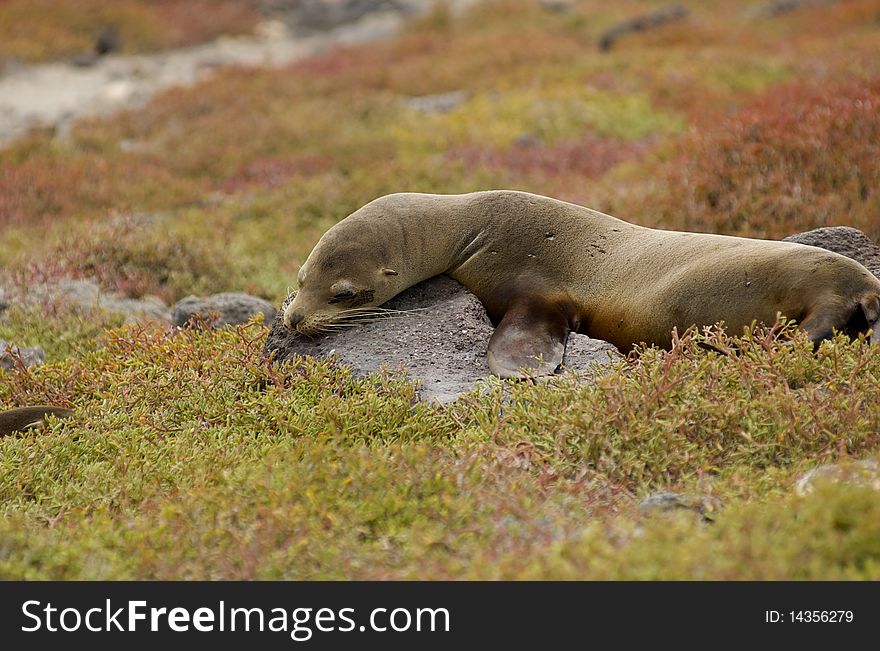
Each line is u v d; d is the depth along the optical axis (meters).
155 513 8.94
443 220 13.36
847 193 20.02
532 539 7.86
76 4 57.16
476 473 8.91
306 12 62.03
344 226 13.08
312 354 12.73
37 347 15.78
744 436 9.41
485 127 34.19
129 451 10.62
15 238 24.19
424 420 10.83
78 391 13.02
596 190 24.83
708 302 11.71
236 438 10.80
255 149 33.34
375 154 31.72
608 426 9.63
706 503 8.40
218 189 30.19
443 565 7.55
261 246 23.42
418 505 8.41
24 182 28.61
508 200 13.41
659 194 22.31
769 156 21.52
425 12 60.38
